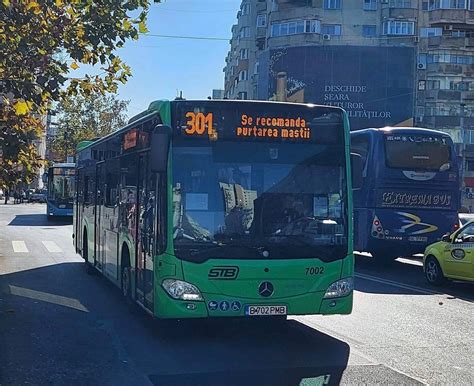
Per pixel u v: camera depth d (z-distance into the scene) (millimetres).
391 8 61219
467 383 6801
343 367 7367
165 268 7930
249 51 74000
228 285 7910
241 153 8281
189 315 7836
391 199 17312
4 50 9109
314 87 53719
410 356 7973
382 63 53344
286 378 6871
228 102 8344
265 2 70625
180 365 7398
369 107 53344
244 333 9195
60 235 27266
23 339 8641
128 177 10500
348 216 8508
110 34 9219
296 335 9109
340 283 8312
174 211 8000
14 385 6574
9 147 11094
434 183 17547
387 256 19625
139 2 9258
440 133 17875
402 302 12242
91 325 9562
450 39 62906
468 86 63344
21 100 9805
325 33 60969
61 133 66375
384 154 17328
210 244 7949
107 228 12508
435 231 17531
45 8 8828
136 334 9008
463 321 10383
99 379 6809
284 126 8477
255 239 8062
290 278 8070
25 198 74875
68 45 9273
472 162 63938
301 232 8234
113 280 11766
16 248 21531
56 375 6953
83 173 16344
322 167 8523
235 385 6590
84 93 11039
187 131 8195
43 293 12469
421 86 63375
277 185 8305
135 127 10055
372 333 9336
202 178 8133
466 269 13508
